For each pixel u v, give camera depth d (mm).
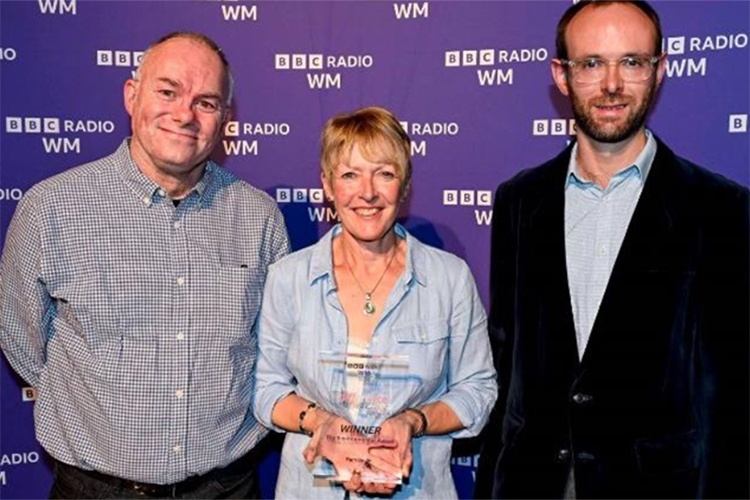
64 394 1881
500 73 2344
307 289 1783
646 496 1685
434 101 2400
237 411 1915
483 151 2383
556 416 1790
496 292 1966
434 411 1726
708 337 1666
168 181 1879
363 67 2426
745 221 1679
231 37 2457
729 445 1685
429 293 1776
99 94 2441
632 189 1743
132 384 1807
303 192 2498
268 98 2479
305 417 1732
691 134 2203
